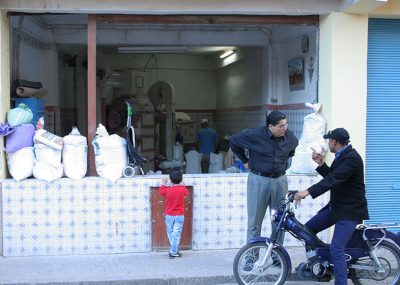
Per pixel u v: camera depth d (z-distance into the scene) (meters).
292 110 8.38
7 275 5.59
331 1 6.53
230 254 6.38
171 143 10.64
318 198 6.71
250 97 10.34
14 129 6.16
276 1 6.46
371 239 5.04
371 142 6.96
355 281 5.16
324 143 6.69
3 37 6.20
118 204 6.34
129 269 5.80
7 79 6.34
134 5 6.26
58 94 9.16
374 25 6.91
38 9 6.16
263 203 5.57
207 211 6.52
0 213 6.20
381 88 6.95
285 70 8.77
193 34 8.89
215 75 13.59
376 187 6.99
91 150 6.48
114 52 10.78
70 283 5.41
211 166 9.19
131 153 6.46
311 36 7.51
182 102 13.80
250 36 8.95
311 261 5.09
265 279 5.20
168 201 6.16
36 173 6.21
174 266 5.91
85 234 6.31
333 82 6.59
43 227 6.25
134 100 9.83
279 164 5.51
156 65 12.87
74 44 8.95
